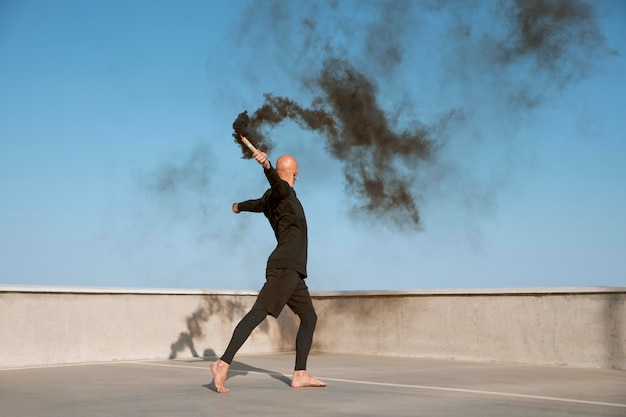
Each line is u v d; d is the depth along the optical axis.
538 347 7.03
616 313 6.59
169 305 7.56
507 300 7.27
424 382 5.37
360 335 8.28
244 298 8.27
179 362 6.97
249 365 6.64
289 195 4.84
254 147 4.67
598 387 5.17
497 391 4.86
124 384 5.13
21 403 4.20
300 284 4.94
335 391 4.75
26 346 6.52
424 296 7.83
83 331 6.89
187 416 3.72
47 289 6.66
